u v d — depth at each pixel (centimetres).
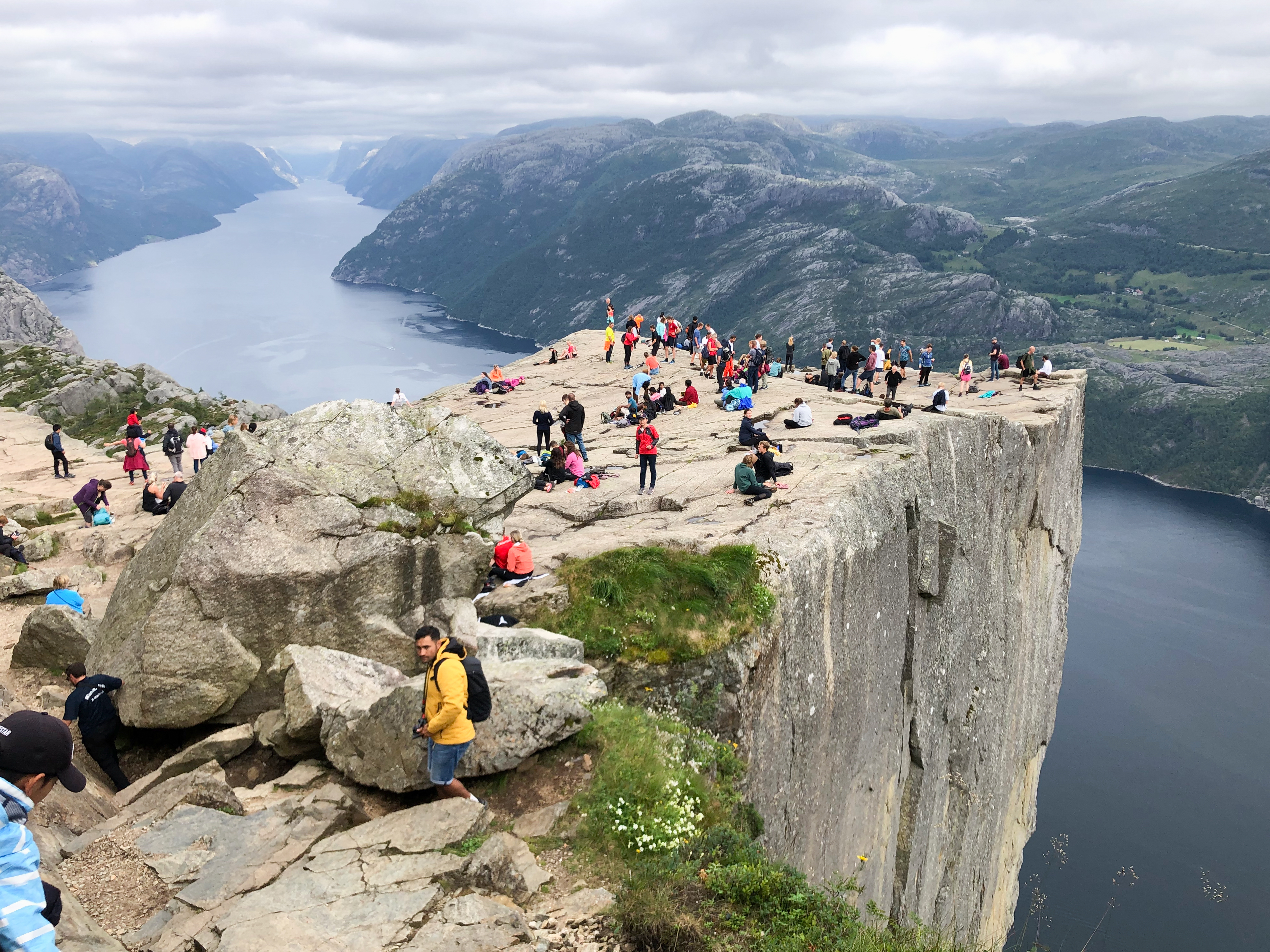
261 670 1277
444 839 938
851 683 2283
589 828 1051
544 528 2205
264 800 1069
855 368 4584
